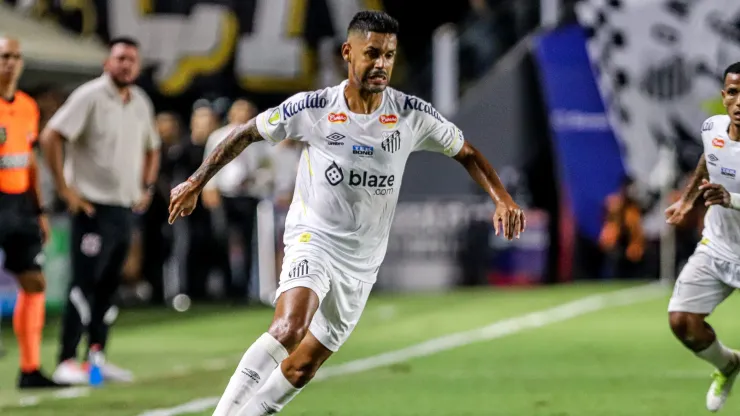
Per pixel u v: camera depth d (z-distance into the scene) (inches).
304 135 776.3
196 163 2135.8
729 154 911.0
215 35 2812.5
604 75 2613.2
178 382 1264.8
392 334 1734.7
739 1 2576.3
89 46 2087.8
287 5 2832.2
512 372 1316.4
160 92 2797.7
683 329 949.2
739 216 925.8
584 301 2199.8
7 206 1179.9
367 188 770.2
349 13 2851.9
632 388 1184.2
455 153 808.3
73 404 1104.2
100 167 1229.1
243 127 782.5
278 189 2161.7
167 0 2797.7
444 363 1402.6
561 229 2554.1
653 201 2591.0
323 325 784.9
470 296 2353.6
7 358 1530.5
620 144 2588.6
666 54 2598.4
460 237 2522.1
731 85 881.5
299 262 756.6
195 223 2197.3
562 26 2669.8
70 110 1210.0
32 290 1208.8
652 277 2605.8
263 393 772.6
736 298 2257.6
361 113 768.9
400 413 1035.9
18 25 2011.6
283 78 2844.5
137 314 2084.2
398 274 2502.5
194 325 1913.1
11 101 1182.3
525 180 2583.7
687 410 1041.5
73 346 1253.1
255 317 2018.9
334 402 1101.7
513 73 2608.3
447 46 2728.8
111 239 1241.4
